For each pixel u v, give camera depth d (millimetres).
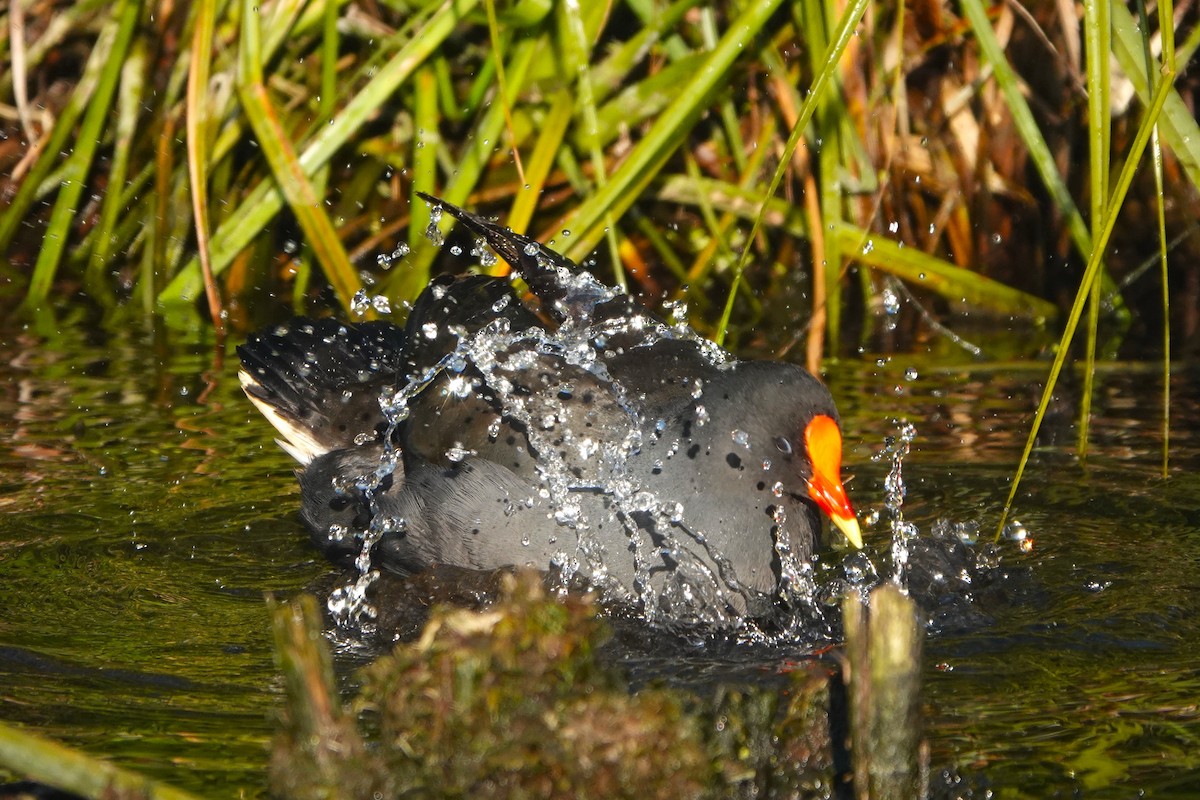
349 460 9227
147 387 11797
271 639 7441
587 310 9320
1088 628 7422
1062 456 10367
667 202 14984
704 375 8789
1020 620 7590
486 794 4828
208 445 10586
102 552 8648
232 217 13078
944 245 14836
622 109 13297
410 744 4906
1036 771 5695
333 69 13008
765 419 8438
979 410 11430
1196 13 13672
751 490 8406
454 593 8219
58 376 11984
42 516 9109
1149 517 9195
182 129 13914
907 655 5219
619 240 14742
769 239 14938
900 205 14312
